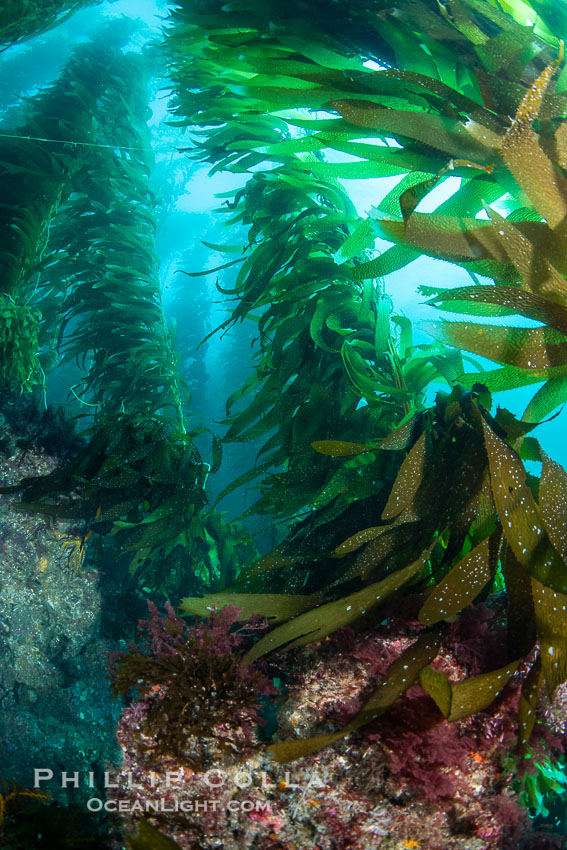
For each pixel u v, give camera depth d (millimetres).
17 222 4434
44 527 3428
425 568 2465
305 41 2244
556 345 1758
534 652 2066
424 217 1800
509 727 2008
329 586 2346
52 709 3137
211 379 10570
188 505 3445
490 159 1870
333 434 3008
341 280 3184
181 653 2201
